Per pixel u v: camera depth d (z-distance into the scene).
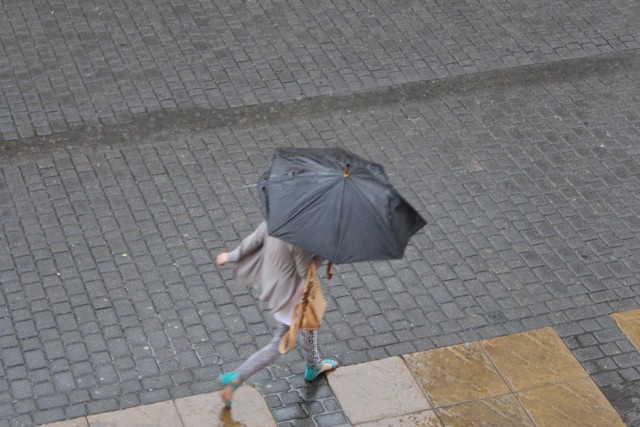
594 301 13.92
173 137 16.02
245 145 16.00
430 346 13.02
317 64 17.91
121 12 18.66
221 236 14.30
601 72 18.55
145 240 14.11
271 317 13.17
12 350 12.35
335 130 16.52
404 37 18.83
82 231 14.13
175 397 12.00
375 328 13.19
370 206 10.26
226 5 19.12
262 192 10.55
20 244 13.84
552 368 12.89
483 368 12.79
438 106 17.30
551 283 14.13
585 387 12.69
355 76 17.73
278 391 12.21
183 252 13.98
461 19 19.50
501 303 13.76
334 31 18.75
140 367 12.33
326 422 11.93
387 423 12.00
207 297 13.34
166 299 13.26
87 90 16.75
